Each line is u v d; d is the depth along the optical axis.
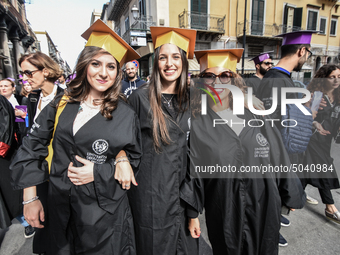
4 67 11.27
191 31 1.22
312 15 13.49
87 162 0.98
